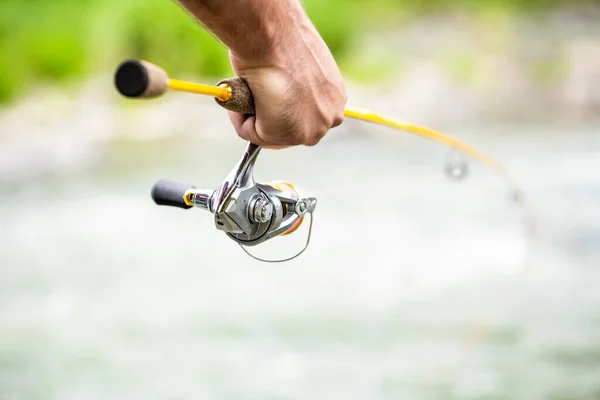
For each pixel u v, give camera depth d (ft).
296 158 39.29
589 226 27.27
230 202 5.93
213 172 36.17
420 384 16.55
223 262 25.63
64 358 18.39
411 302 21.58
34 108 45.57
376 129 43.11
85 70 51.78
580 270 23.53
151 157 39.68
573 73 55.83
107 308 21.63
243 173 5.95
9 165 38.04
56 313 21.35
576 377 16.52
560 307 20.84
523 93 53.83
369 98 50.93
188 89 4.94
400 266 24.50
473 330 19.25
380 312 20.56
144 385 16.98
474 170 35.47
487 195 32.04
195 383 16.90
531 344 18.49
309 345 18.85
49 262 25.50
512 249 25.57
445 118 50.06
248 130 5.63
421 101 51.37
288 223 6.31
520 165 36.19
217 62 51.03
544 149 39.63
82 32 53.26
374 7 66.18
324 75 5.55
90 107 46.01
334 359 17.93
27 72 50.14
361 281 23.29
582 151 38.73
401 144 42.27
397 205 31.14
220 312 21.26
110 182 35.47
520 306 20.93
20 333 19.99
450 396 15.89
